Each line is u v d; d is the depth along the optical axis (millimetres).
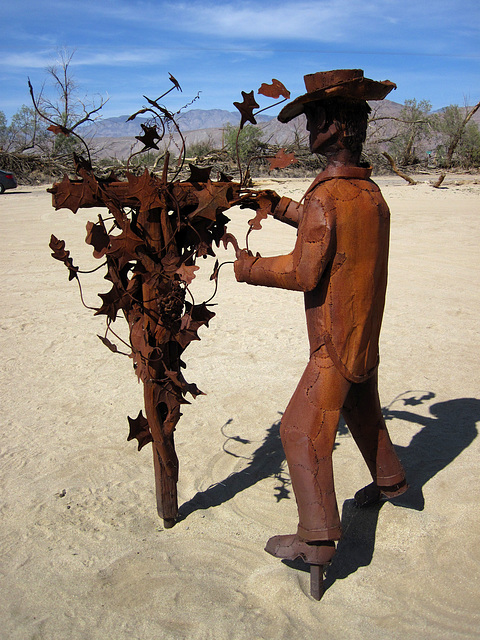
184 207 2889
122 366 5988
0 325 7469
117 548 3047
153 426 3031
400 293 8734
